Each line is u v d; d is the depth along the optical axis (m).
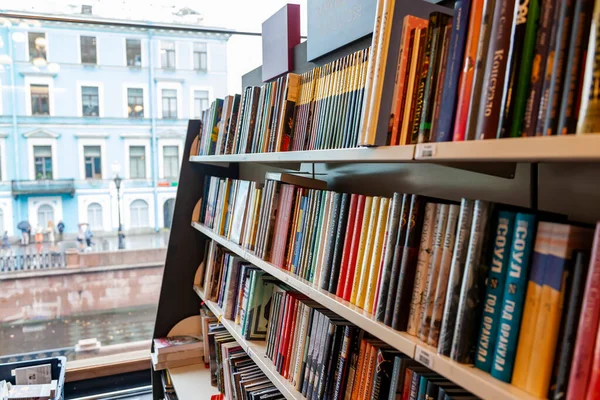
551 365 0.53
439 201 0.75
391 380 0.83
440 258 0.69
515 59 0.55
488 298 0.60
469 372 0.59
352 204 0.93
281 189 1.28
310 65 1.58
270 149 1.33
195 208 2.27
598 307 0.48
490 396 0.55
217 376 1.81
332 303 0.93
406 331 0.74
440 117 0.67
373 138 0.76
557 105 0.50
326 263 1.01
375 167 1.24
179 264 2.27
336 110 1.01
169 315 2.28
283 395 1.24
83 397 2.44
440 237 0.69
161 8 2.46
